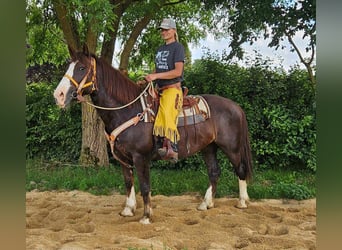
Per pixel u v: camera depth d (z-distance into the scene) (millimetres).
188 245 4227
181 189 7078
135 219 5254
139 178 5000
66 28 7797
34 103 9438
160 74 4797
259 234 4648
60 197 6812
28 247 3953
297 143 8281
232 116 5727
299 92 8570
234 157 5770
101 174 7805
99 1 4352
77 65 4707
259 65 8711
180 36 10188
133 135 4891
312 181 7629
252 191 6738
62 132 9211
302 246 4102
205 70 8852
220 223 5086
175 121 4949
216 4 8664
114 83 4938
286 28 8133
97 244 4180
